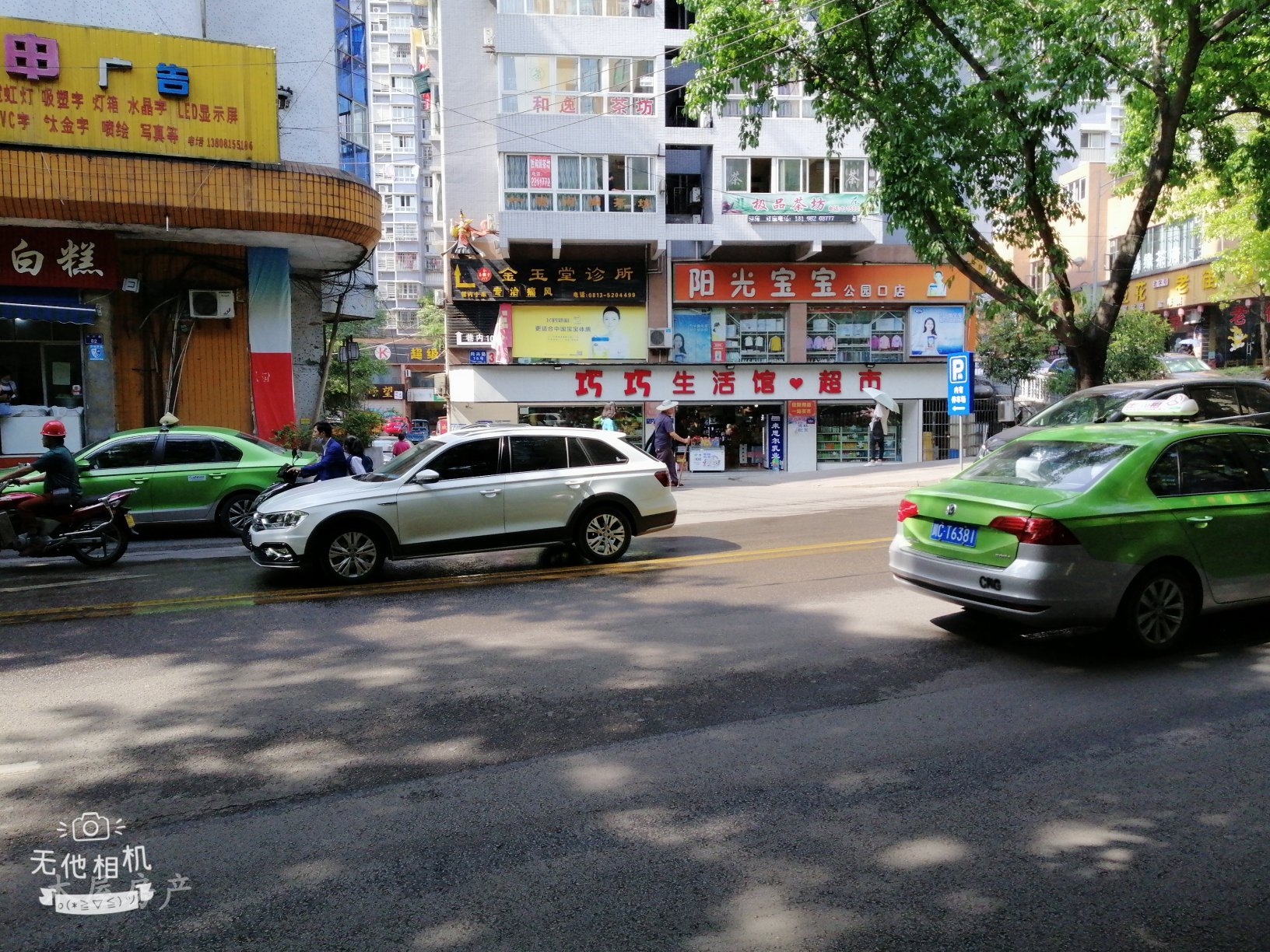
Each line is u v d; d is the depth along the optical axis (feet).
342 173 50.93
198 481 39.47
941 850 11.35
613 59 78.07
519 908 10.16
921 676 18.07
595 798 12.85
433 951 9.37
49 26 44.32
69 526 30.81
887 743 14.71
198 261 53.16
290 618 23.36
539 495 29.60
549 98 77.46
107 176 45.44
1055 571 17.78
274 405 55.21
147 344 52.75
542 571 29.35
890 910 10.07
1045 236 45.93
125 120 45.85
